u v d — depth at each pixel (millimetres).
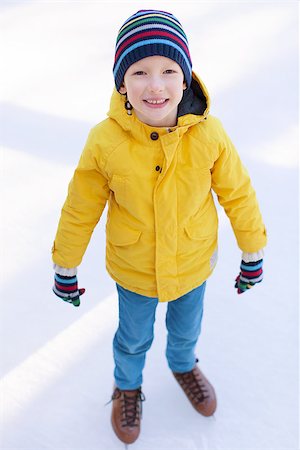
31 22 4363
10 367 1998
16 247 2432
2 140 3057
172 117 1309
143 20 1221
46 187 2725
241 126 3064
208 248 1540
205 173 1360
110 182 1359
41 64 3822
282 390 1927
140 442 1822
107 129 1327
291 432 1817
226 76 3537
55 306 2193
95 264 2361
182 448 1805
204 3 4461
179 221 1403
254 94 3338
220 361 2016
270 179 2701
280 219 2510
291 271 2293
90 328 2117
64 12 4484
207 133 1328
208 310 2168
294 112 3164
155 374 2002
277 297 2201
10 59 3893
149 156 1312
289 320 2125
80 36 4145
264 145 2918
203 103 1344
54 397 1920
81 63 3814
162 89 1212
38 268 2344
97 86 3543
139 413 1856
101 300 2213
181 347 1789
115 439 1827
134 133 1293
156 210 1364
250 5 4402
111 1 4578
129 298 1569
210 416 1871
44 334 2098
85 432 1842
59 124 3184
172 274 1484
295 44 3857
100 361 2018
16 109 3330
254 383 1951
